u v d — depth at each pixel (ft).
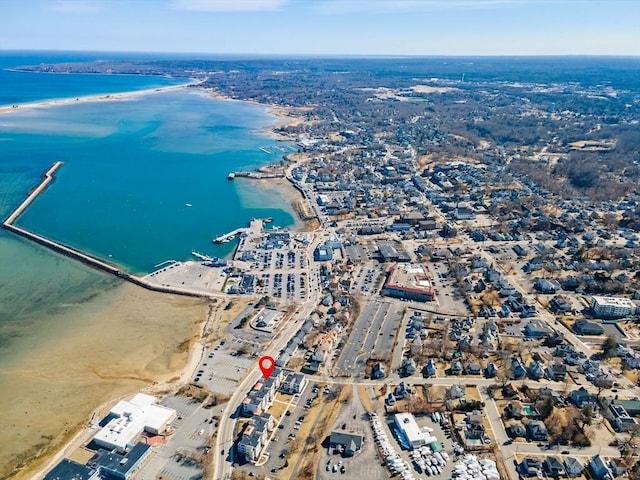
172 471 489.26
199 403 580.30
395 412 569.64
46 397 590.96
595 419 560.61
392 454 510.17
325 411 570.46
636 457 506.48
